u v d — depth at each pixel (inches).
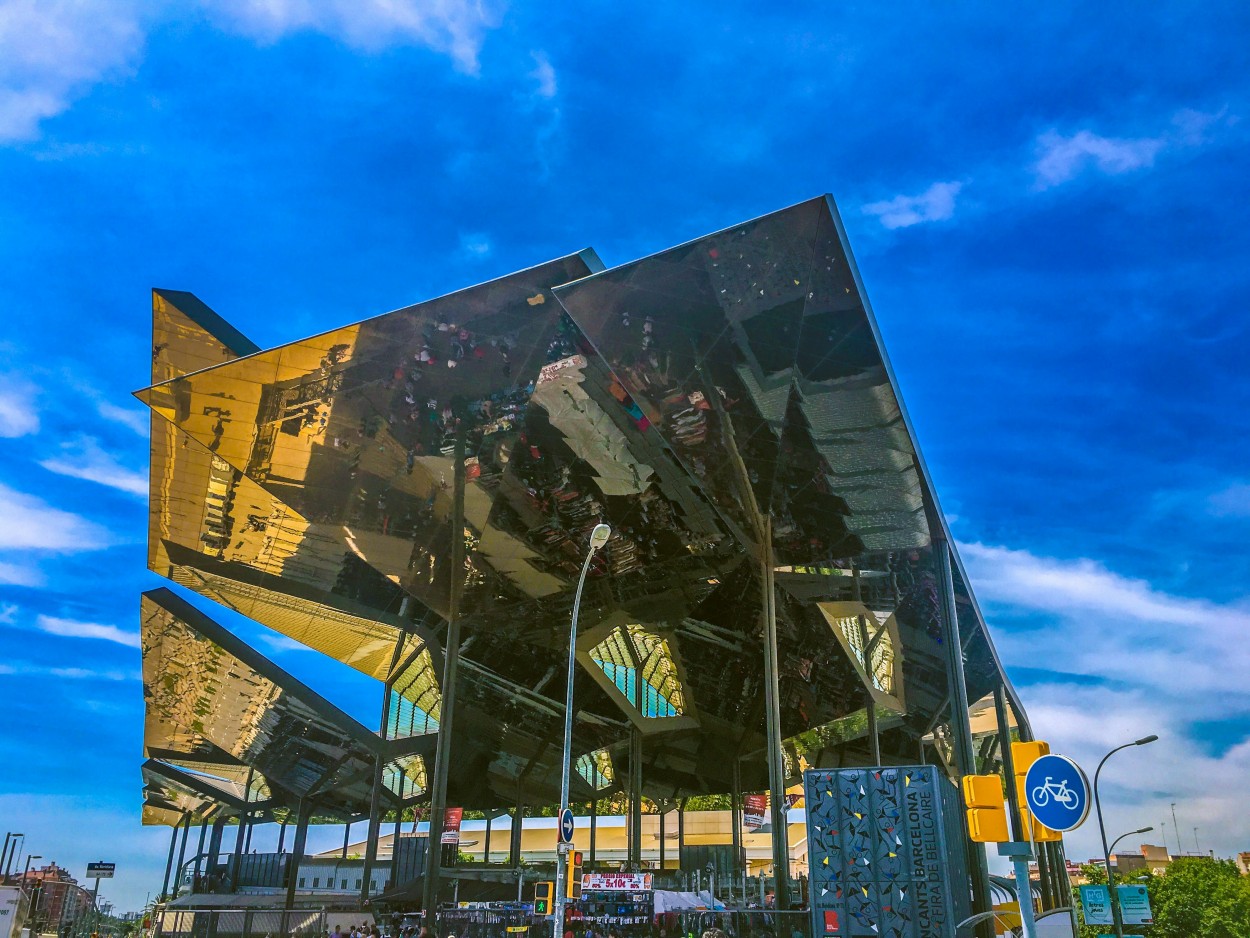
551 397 992.2
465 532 1255.5
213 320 1083.3
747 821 1606.8
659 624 1619.1
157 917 1256.2
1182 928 2556.6
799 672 1699.1
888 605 1353.3
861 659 1601.9
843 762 2194.9
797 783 2413.9
